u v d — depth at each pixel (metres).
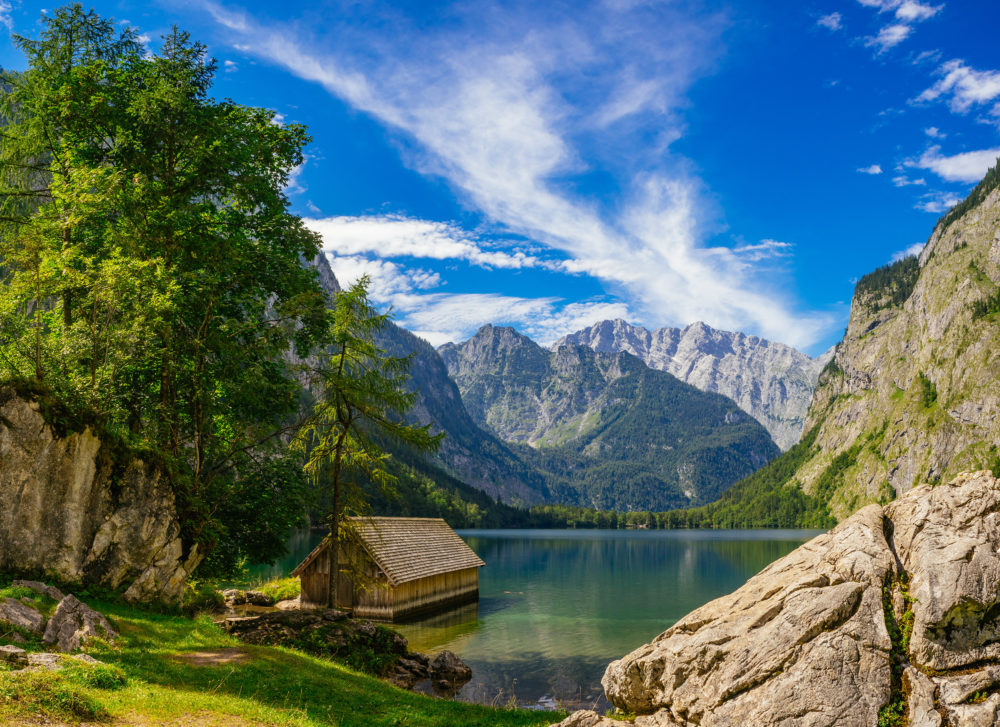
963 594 10.33
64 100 24.59
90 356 23.34
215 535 27.09
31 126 26.22
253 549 29.83
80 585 21.22
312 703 16.48
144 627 19.83
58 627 16.25
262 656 20.30
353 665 26.20
